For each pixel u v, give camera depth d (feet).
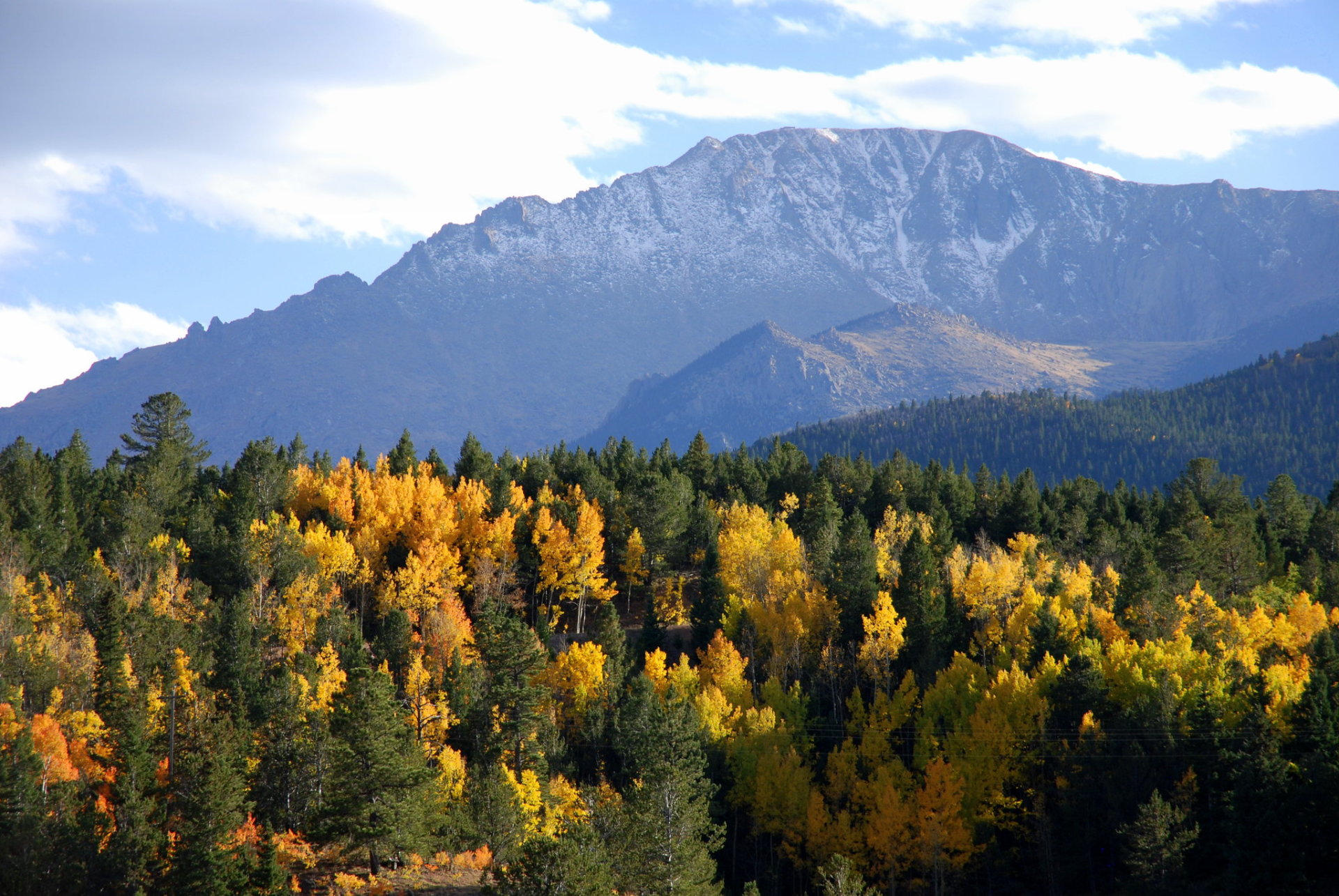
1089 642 296.92
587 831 197.47
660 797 221.05
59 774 219.20
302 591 329.31
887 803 255.70
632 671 332.60
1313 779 228.84
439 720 263.08
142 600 307.78
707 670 326.85
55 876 187.83
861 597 346.54
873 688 338.95
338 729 212.43
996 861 260.62
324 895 204.95
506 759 251.19
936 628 340.39
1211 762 250.57
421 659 306.76
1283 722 249.34
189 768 203.62
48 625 287.48
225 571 344.69
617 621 336.90
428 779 215.10
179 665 257.55
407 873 215.51
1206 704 257.55
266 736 235.20
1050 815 266.16
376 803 209.67
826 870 251.60
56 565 338.54
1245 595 371.56
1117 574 367.86
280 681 240.12
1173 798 243.81
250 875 196.34
